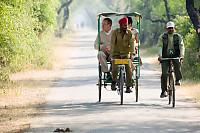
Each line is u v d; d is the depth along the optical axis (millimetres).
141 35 93625
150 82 33406
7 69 32094
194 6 38406
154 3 75250
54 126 15953
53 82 33719
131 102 22438
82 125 15852
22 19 31094
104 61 21922
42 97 25453
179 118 17219
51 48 57656
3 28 25844
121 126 15398
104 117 17516
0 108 21969
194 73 37156
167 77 21188
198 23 35656
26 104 22906
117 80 21391
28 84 32281
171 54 20734
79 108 20500
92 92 27328
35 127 15938
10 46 27406
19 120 17906
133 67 21609
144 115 17906
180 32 44188
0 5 25781
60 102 23047
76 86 30797
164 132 14297
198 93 25859
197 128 15008
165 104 21594
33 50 39250
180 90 28172
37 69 43875
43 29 50375
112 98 24344
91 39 136500
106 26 22516
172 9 67062
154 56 65938
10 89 29797
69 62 55281
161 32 84562
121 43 20766
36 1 42969
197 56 40219
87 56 67250
